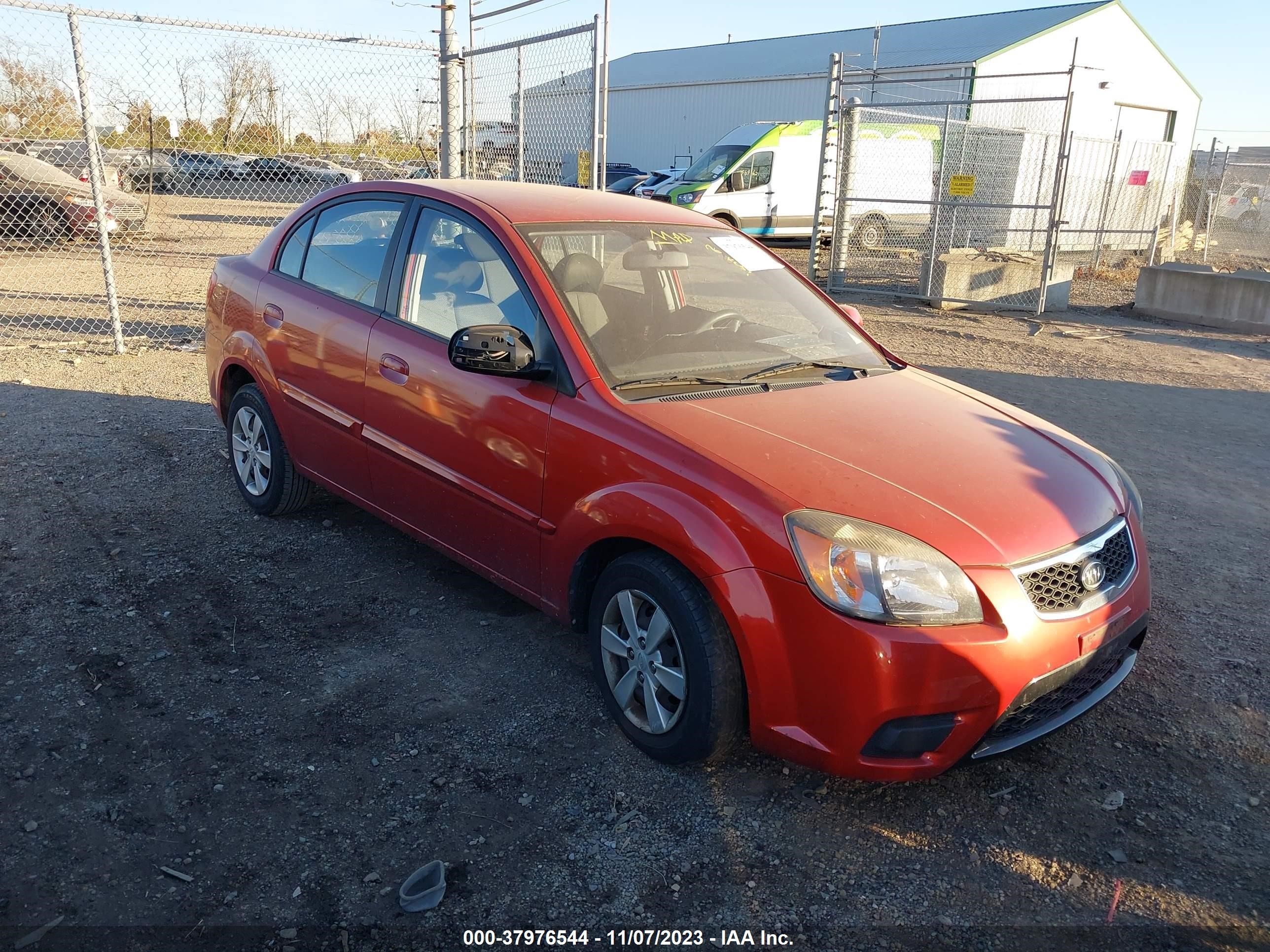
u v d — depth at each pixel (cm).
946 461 306
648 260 386
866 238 2059
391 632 385
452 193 395
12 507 486
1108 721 347
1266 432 757
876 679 258
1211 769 321
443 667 362
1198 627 421
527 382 335
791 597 266
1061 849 281
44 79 902
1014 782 311
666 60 3631
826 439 308
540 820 283
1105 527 302
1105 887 267
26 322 966
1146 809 300
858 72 1397
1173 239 2125
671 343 356
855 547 262
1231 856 280
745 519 273
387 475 400
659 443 296
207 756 303
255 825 274
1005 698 266
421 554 459
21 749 300
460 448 358
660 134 3288
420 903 247
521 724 328
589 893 257
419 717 329
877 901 259
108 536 460
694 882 262
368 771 300
